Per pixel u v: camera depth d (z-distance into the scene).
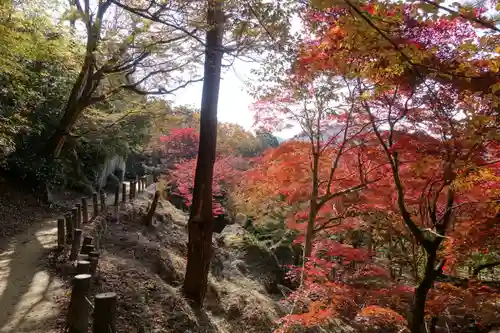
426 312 6.60
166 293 7.11
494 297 6.64
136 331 5.66
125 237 9.92
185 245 11.85
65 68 11.84
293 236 11.98
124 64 8.55
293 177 8.30
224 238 13.07
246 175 10.27
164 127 15.23
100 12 5.41
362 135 7.07
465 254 6.47
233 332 7.94
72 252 7.22
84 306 4.52
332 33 4.08
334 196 7.52
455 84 3.88
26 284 6.14
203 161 7.73
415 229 5.74
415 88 4.49
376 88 4.80
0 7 6.97
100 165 16.06
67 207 12.08
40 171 11.71
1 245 7.95
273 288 11.47
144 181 17.67
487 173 5.06
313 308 5.97
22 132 11.38
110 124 14.06
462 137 4.59
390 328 6.86
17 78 9.65
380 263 9.20
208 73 7.54
